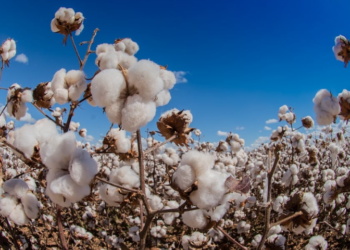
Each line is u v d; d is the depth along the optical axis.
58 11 2.71
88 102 2.28
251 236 6.00
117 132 2.46
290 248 5.32
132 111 1.38
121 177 2.16
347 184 3.03
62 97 2.05
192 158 1.43
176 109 2.19
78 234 5.05
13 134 1.76
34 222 4.95
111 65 2.10
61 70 2.15
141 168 1.78
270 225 2.13
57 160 1.48
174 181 1.45
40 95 2.37
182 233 5.80
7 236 3.46
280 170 7.54
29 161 1.79
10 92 2.39
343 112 2.52
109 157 7.59
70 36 2.69
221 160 6.79
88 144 6.83
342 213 5.59
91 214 6.67
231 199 1.84
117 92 1.42
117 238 5.74
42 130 1.74
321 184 7.27
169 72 1.86
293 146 5.74
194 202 1.41
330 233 6.32
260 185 6.59
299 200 2.23
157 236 5.34
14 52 3.00
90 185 1.49
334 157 6.98
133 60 2.14
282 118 5.84
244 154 8.37
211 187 1.38
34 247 4.00
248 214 6.89
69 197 1.45
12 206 1.99
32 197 2.01
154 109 1.48
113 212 7.16
